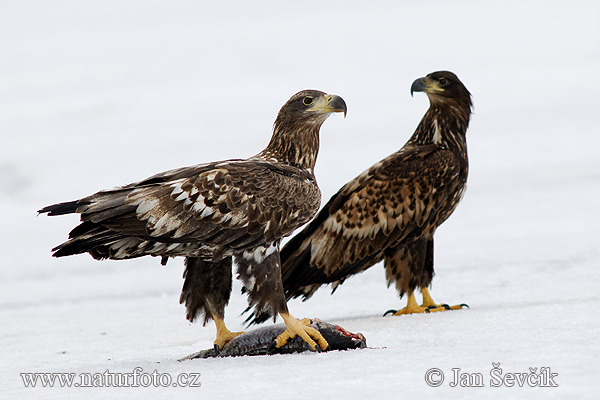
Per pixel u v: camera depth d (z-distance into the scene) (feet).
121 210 33.01
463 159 48.06
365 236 46.39
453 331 35.40
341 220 46.70
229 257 36.29
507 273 52.06
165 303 51.19
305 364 29.76
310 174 38.73
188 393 26.71
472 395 24.22
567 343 30.68
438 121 48.16
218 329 36.14
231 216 34.55
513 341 32.01
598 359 27.48
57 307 52.01
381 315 44.24
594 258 54.13
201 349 37.09
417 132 49.37
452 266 56.08
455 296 47.16
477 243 63.93
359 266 47.03
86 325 45.91
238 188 34.83
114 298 53.72
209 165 35.47
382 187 46.57
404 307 46.24
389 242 46.21
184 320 45.93
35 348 40.09
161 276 60.18
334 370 28.37
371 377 26.89
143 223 33.32
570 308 38.04
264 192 35.29
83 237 33.04
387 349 32.17
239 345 34.04
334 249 46.70
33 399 27.68
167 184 34.06
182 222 33.88
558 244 60.29
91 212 32.53
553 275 50.16
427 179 46.57
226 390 26.66
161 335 42.11
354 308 47.09
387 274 46.24
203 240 34.35
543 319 35.96
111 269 64.03
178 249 34.88
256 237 35.01
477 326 35.94
